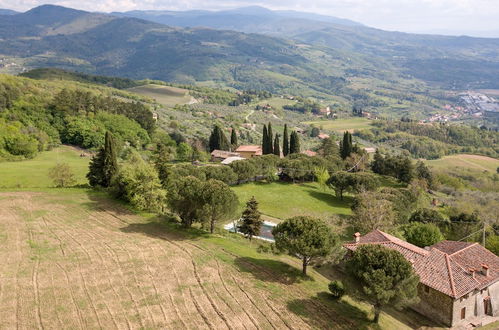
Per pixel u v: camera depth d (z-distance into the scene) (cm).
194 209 5166
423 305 3869
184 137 15775
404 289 3256
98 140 12062
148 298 3338
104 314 3052
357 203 7012
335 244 3978
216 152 13162
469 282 3747
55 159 10262
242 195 8438
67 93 14112
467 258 4197
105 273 3750
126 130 13325
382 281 3194
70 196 6425
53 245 4381
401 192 7825
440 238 5444
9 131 10481
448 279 3766
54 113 13000
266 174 9700
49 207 5806
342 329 3142
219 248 4616
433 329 3600
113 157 6988
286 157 10894
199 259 4209
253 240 5600
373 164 12175
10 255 4022
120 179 6272
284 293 3625
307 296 3634
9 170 8144
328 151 13275
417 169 11531
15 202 5938
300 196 8738
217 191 4988
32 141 10331
